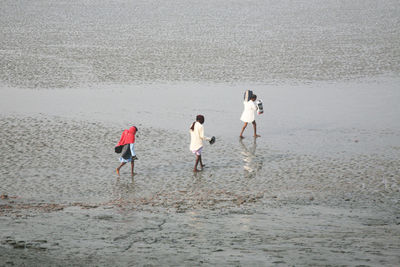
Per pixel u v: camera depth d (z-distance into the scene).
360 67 124.75
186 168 60.34
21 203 45.44
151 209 41.78
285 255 23.41
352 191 50.34
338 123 81.19
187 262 22.19
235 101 95.44
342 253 23.81
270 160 63.34
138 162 62.53
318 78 113.75
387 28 187.12
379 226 33.53
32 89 104.06
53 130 76.06
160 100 95.81
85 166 60.56
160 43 157.62
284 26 193.38
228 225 33.41
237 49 147.75
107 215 37.34
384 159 62.69
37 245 25.66
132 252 24.53
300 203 45.03
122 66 126.88
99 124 79.88
